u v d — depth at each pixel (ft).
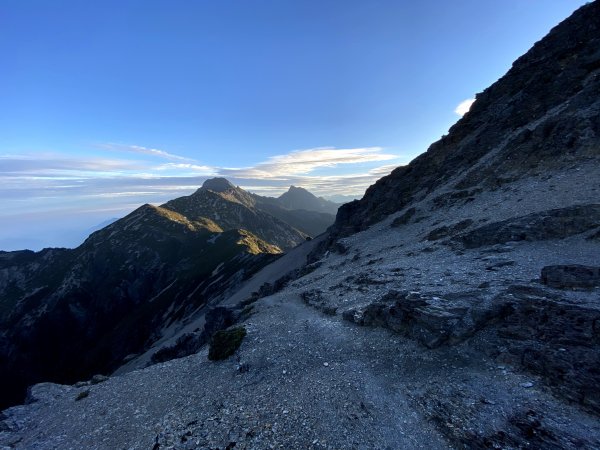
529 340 65.26
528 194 146.10
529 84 237.86
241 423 73.10
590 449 45.27
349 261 202.49
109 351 605.31
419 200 239.71
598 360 53.83
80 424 95.96
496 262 101.35
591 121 158.61
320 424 67.05
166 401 94.89
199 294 612.70
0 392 598.75
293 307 151.84
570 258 89.30
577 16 248.52
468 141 250.37
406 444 57.47
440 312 80.33
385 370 78.33
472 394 61.62
